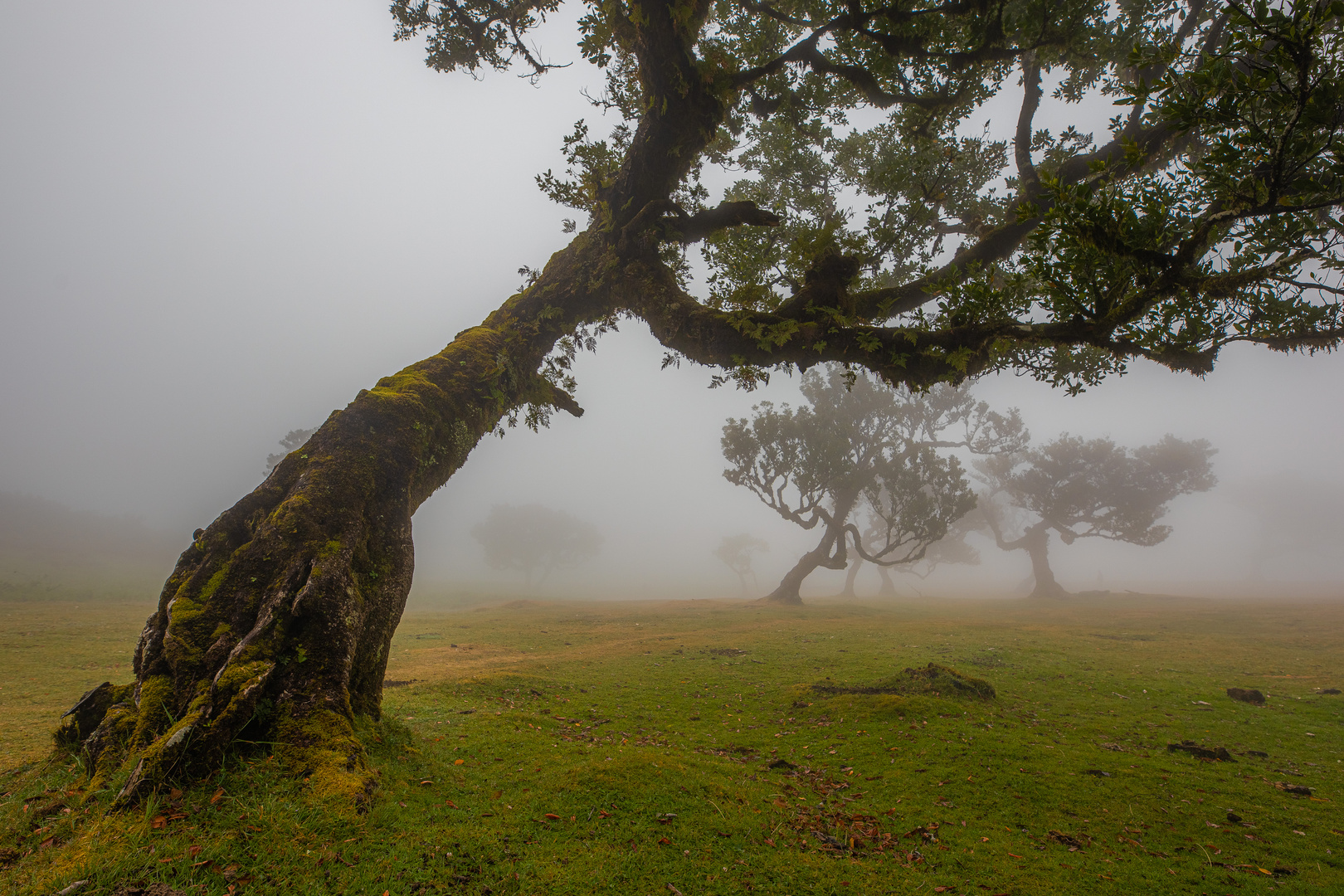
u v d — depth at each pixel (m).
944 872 4.13
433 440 7.04
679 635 19.80
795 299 7.27
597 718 8.25
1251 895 3.90
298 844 3.54
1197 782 6.12
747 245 9.14
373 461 6.28
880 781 6.00
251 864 3.34
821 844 4.48
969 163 10.83
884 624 23.22
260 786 4.04
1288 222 5.83
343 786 4.09
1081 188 5.61
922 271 10.04
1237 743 7.61
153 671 4.96
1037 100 9.68
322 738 4.53
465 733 6.52
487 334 8.28
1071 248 5.90
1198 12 8.88
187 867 3.23
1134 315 6.02
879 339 6.75
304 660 4.93
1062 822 5.10
